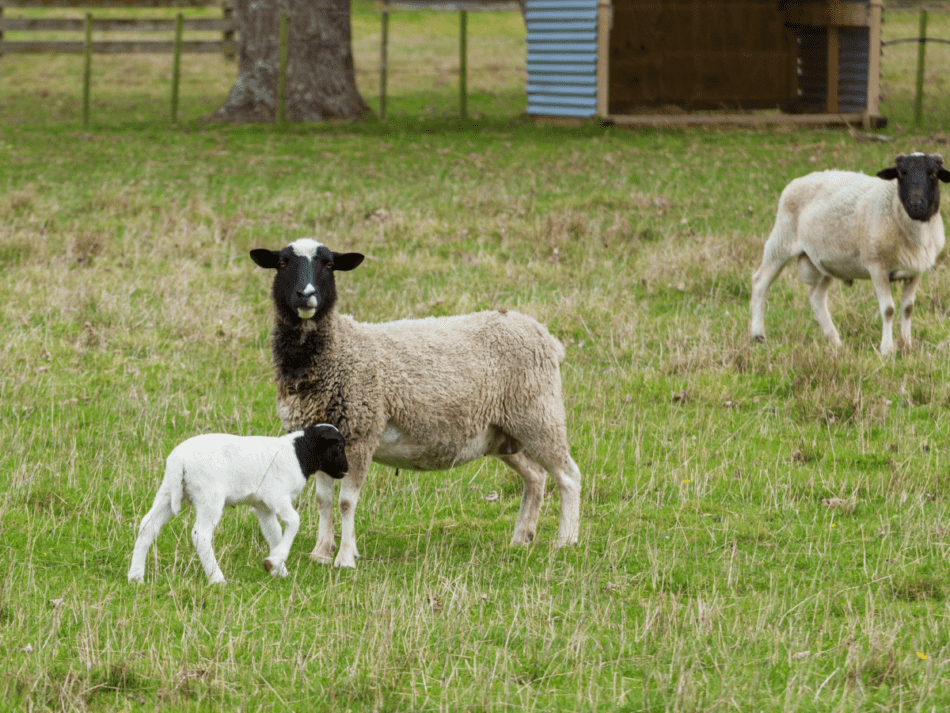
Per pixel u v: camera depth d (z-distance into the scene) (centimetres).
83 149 2828
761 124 3189
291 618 758
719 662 709
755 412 1255
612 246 1938
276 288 888
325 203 2250
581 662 700
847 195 1399
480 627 746
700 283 1708
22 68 4659
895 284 1636
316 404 883
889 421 1203
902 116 3341
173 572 820
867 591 819
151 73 4581
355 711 650
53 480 1029
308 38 3369
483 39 5994
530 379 934
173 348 1448
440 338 923
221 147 2905
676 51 3734
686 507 1011
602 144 2917
